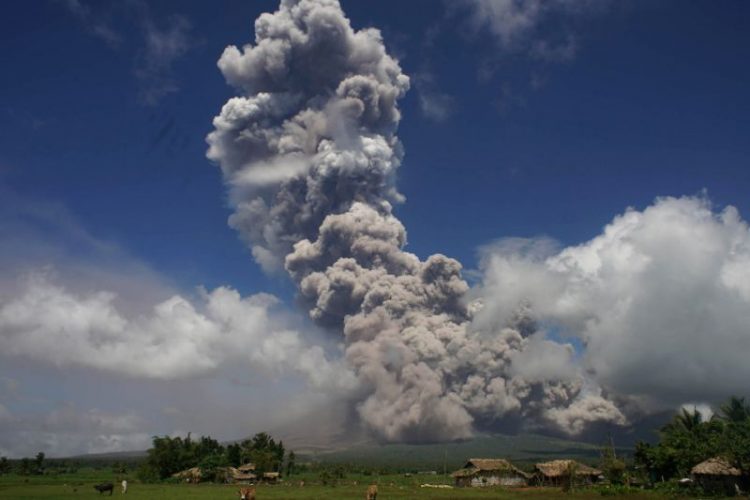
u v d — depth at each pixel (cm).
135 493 7731
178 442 14225
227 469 12744
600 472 9838
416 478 13888
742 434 6956
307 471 18225
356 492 8231
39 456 16200
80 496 6862
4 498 6450
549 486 9550
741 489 6506
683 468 7694
